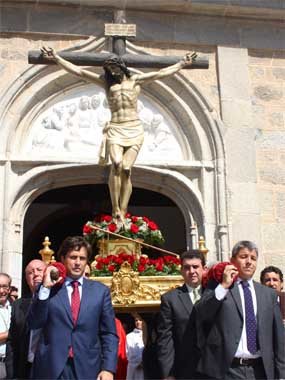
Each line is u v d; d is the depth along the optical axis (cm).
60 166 1013
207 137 1070
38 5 1078
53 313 459
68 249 481
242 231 1027
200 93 1080
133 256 741
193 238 1031
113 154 797
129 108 824
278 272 627
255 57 1137
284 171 1078
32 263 542
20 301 506
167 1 1090
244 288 490
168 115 1091
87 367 450
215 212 1034
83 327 458
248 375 464
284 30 1159
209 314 472
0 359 571
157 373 523
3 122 1016
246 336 472
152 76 835
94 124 1067
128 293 712
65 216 1522
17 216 998
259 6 1123
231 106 1089
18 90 1033
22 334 486
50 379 441
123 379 652
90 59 829
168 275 731
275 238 1041
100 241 784
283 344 483
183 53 1114
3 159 995
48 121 1055
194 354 491
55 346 449
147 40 1097
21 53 1058
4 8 1069
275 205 1058
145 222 810
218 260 1008
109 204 1463
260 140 1087
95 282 488
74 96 1077
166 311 514
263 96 1115
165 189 1066
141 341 739
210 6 1111
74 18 1088
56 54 809
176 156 1073
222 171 1045
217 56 1118
